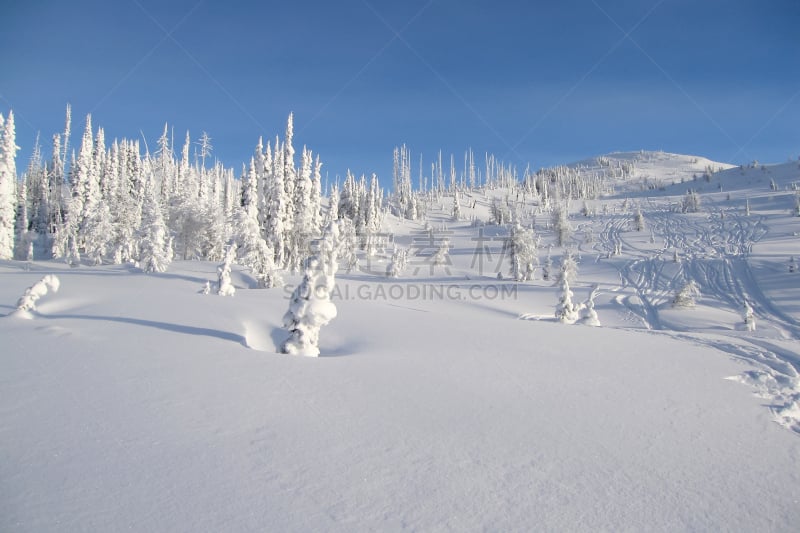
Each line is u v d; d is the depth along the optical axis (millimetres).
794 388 8180
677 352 11023
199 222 56750
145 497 3541
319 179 55750
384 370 8109
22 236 59094
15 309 12594
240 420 5277
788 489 4445
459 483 4141
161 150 101125
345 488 3910
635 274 63125
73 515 3236
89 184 59312
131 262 46312
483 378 7973
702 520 3793
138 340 9039
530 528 3494
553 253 87375
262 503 3574
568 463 4750
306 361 8383
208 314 13453
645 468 4750
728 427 6152
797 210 92938
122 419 5059
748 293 48781
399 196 147875
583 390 7523
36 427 4703
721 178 189500
